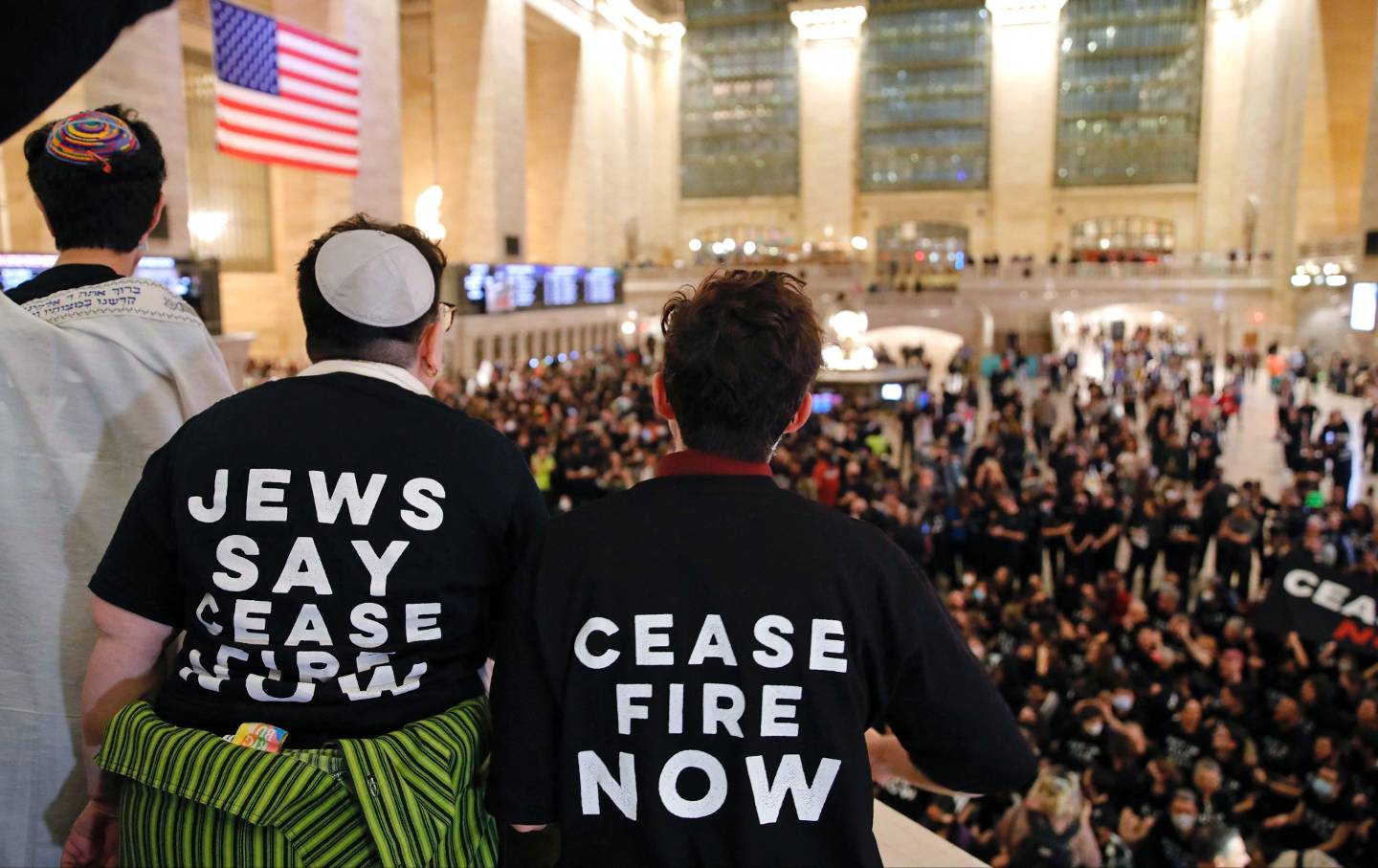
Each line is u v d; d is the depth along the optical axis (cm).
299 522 141
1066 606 1005
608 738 128
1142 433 2112
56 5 144
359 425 148
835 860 124
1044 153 4425
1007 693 722
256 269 2945
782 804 124
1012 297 3731
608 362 2905
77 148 166
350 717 139
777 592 129
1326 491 1588
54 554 161
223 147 1500
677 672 127
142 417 166
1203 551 1132
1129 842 568
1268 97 3638
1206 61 4212
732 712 126
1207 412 1895
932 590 138
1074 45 4391
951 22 4522
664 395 148
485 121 3297
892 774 151
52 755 164
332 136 1689
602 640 129
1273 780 611
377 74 2592
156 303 171
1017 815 543
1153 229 4403
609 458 1353
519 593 136
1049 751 654
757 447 142
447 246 3378
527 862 184
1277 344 2792
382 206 2641
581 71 4044
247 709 140
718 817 125
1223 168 4209
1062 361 2888
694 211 4869
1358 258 2516
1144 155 4359
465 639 151
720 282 146
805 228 4675
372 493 143
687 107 4828
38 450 158
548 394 1939
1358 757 602
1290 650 766
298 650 139
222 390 182
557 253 4128
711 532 133
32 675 162
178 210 1831
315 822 131
